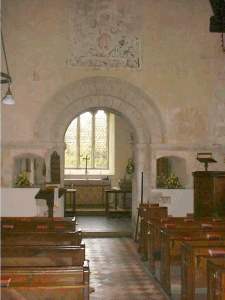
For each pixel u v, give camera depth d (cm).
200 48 1806
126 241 1689
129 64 1794
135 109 1823
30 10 1761
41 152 1762
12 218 1194
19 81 1755
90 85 1795
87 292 483
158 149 1794
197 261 788
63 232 870
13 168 1762
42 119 1770
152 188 1784
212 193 1329
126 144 2680
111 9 1794
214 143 1795
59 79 1769
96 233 1789
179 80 1802
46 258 641
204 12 1806
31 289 465
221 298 571
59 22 1773
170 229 994
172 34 1805
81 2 1783
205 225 1046
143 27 1800
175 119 1800
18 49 1756
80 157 2719
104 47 1789
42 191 1425
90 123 2736
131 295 954
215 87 1806
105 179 2580
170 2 1806
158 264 1217
